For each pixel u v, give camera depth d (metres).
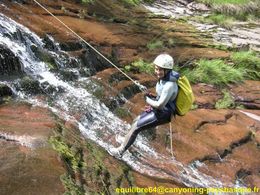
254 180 7.32
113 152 6.05
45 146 5.14
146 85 9.42
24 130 5.49
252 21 18.91
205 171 6.95
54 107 6.88
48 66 8.17
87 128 6.70
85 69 8.80
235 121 9.09
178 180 6.20
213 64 11.52
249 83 11.78
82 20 11.28
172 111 5.59
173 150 7.16
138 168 6.09
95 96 7.80
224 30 16.25
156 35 12.73
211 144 7.74
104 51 9.93
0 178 4.29
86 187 4.57
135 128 5.83
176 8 18.09
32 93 7.11
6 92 6.69
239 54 13.05
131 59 10.26
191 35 14.20
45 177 4.44
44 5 10.77
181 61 11.44
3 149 4.89
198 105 9.44
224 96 10.48
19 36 8.22
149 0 17.66
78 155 5.29
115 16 13.24
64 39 9.25
